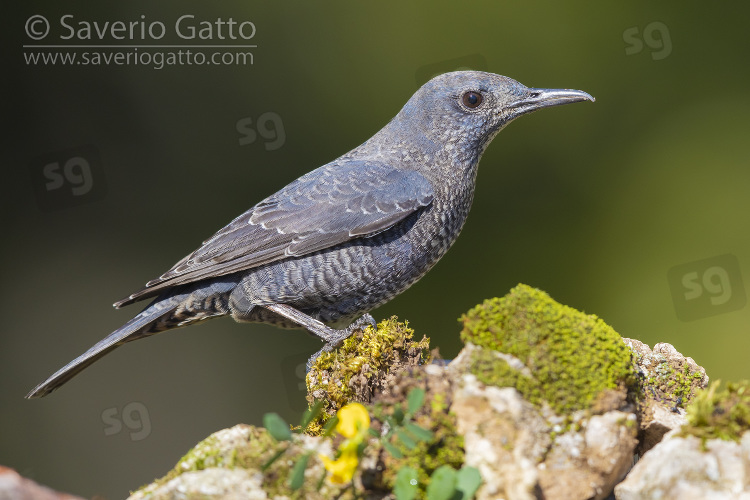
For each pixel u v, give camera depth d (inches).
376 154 304.0
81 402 508.7
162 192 535.5
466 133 300.5
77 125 532.7
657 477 163.8
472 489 158.1
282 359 521.0
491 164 522.0
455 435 171.0
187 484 168.4
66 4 530.9
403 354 236.8
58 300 521.7
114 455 502.3
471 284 510.6
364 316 247.1
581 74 525.0
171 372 518.3
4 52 522.6
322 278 283.0
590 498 172.9
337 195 286.2
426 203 288.2
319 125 533.0
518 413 168.7
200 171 537.0
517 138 523.5
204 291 288.2
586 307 504.7
